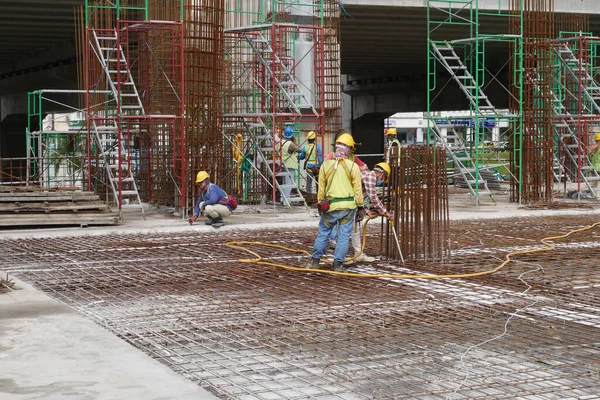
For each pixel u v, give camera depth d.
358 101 52.53
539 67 22.05
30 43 34.56
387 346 7.26
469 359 6.83
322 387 6.05
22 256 12.66
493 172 28.36
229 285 10.32
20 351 6.84
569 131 23.44
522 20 21.67
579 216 18.80
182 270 11.43
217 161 19.12
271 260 12.33
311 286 10.27
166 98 19.66
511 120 22.88
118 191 18.69
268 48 21.31
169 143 19.77
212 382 6.18
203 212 16.91
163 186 19.97
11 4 25.28
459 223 17.33
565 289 10.05
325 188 11.12
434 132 22.55
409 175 12.09
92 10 23.41
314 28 19.86
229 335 7.66
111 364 6.45
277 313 8.64
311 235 15.32
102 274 11.04
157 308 8.88
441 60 22.92
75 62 36.31
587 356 6.91
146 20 19.17
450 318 8.44
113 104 21.47
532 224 17.16
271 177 21.28
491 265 11.84
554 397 5.83
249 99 22.89
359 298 9.48
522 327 8.03
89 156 19.34
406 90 48.88
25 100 48.19
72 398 5.59
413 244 12.16
